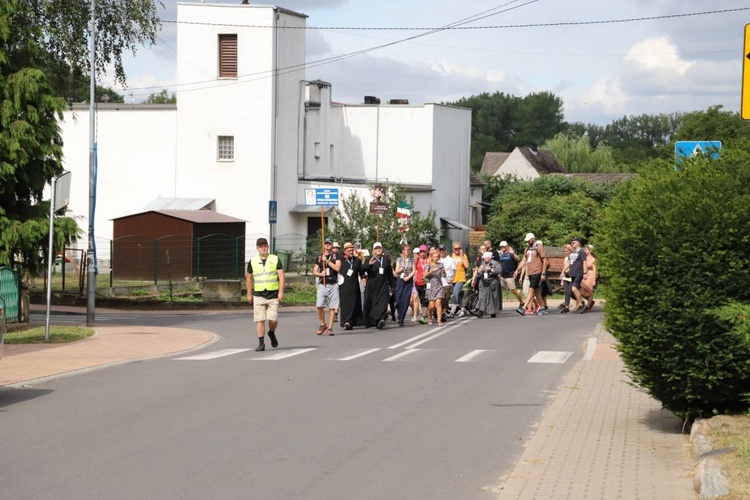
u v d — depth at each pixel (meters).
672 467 8.84
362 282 25.19
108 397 12.95
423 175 60.56
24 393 13.34
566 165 104.75
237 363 16.78
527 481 8.41
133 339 21.11
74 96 39.75
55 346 19.50
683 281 9.45
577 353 18.34
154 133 53.31
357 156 61.19
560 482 8.36
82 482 8.37
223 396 13.02
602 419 11.34
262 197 52.28
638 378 10.35
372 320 23.89
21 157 22.52
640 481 8.32
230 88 52.22
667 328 9.52
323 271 22.80
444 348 19.31
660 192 9.84
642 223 9.62
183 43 52.38
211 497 7.92
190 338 21.52
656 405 12.24
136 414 11.65
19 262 24.20
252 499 7.87
